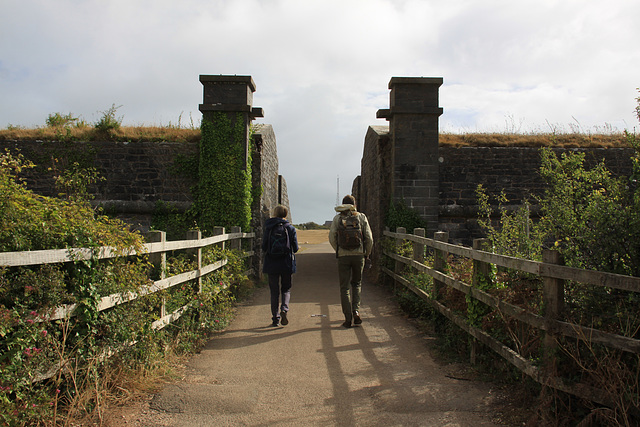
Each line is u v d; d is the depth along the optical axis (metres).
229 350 5.39
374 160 12.29
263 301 8.37
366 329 6.24
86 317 3.52
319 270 12.31
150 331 4.41
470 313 4.66
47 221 3.56
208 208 10.73
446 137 12.01
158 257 4.85
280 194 15.10
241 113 10.80
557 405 3.22
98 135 11.47
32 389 3.03
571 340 3.27
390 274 9.25
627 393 2.73
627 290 2.92
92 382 3.53
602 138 12.08
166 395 3.87
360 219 6.53
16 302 3.01
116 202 11.05
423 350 5.23
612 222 3.49
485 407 3.60
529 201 11.25
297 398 3.90
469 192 11.29
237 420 3.47
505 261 3.92
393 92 10.98
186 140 11.48
